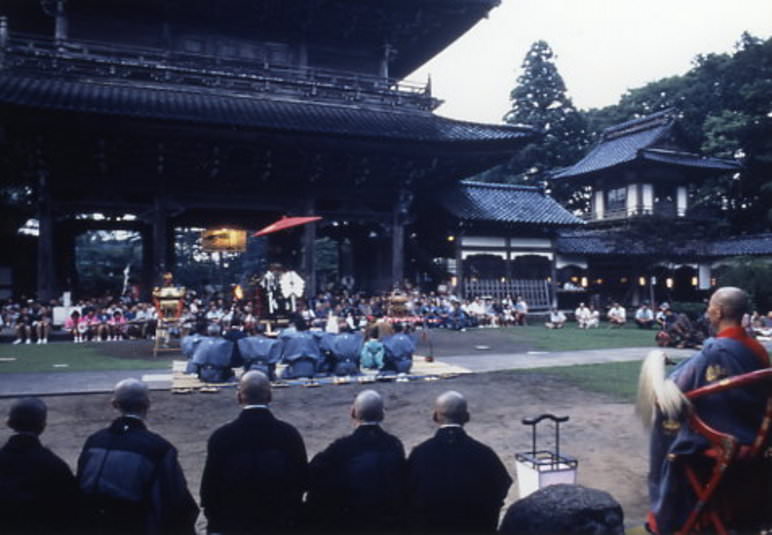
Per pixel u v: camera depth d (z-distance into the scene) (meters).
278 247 37.66
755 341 3.09
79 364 16.06
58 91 24.11
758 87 46.75
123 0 28.36
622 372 14.90
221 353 12.89
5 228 31.30
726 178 48.91
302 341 13.55
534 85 59.41
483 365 16.06
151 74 27.27
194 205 28.45
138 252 64.00
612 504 2.79
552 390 12.52
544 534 2.67
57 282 31.62
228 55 31.27
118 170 26.81
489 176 59.41
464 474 3.71
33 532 3.42
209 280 66.69
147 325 24.14
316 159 28.81
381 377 13.65
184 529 3.85
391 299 24.98
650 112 58.25
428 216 36.25
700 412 2.97
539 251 36.47
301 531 4.00
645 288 41.34
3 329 23.88
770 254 38.59
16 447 3.58
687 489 3.02
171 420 9.91
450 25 33.62
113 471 3.61
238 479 3.78
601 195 46.22
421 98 32.53
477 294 34.47
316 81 32.38
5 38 25.08
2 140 24.95
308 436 8.84
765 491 2.91
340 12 31.45
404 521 3.85
